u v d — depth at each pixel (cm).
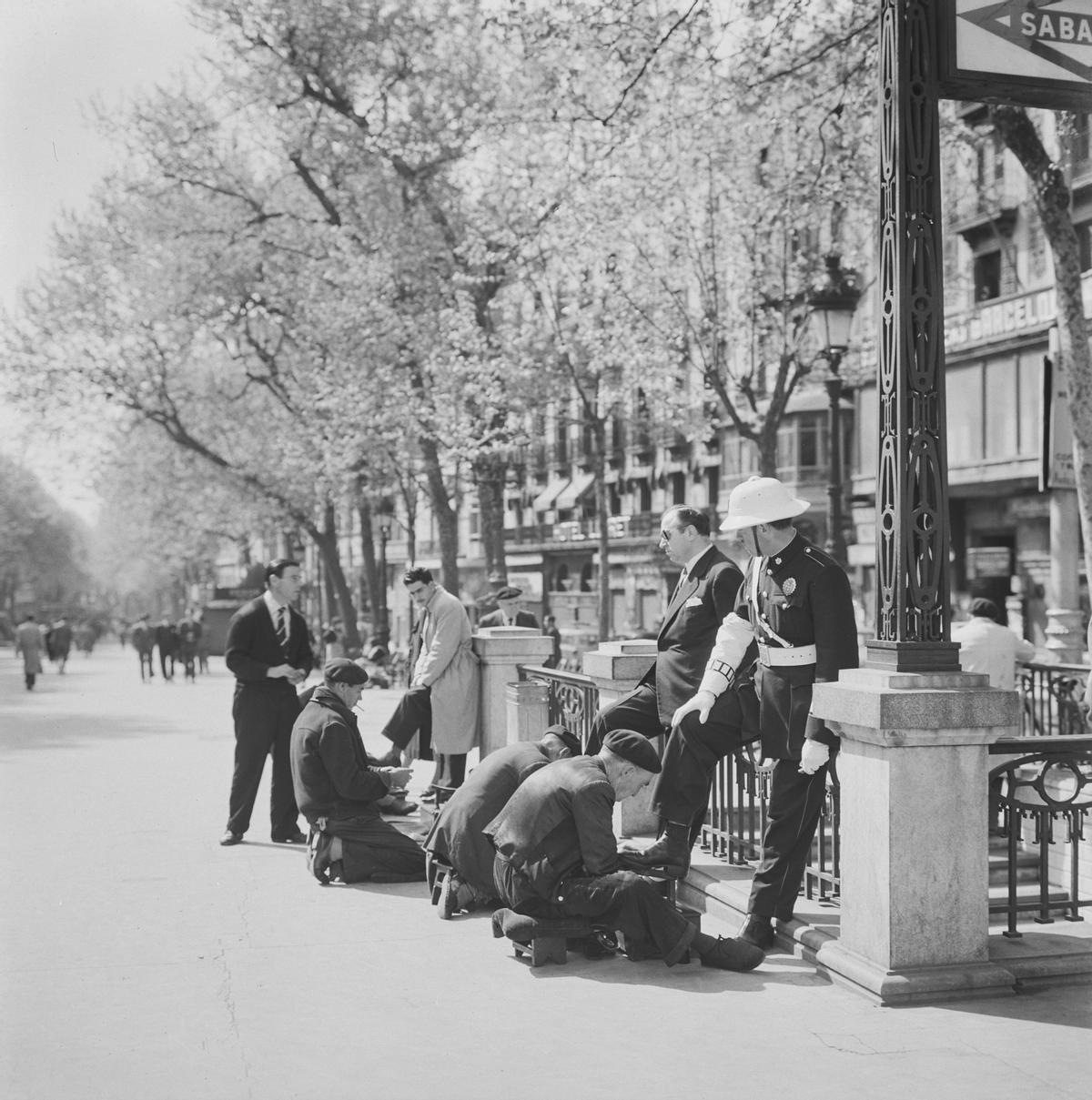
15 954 561
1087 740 536
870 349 3216
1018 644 923
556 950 539
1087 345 1187
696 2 1175
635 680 779
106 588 14788
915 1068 410
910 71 513
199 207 3225
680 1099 383
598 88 1445
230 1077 403
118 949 569
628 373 2527
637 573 5003
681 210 2275
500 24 1252
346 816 724
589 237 2297
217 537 5450
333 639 2731
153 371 3581
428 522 6569
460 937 591
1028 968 495
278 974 527
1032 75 524
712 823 716
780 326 2350
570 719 910
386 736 1000
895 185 508
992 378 2964
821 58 1305
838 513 1441
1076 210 2530
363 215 2688
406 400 2652
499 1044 436
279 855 807
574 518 5731
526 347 2728
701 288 2359
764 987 506
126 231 3316
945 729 484
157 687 3125
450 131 2511
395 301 2678
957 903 492
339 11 2450
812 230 2270
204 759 1366
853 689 498
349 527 5331
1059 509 2561
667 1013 472
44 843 845
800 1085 395
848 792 516
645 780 559
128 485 4262
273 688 853
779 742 554
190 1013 473
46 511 9088
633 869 603
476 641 1066
